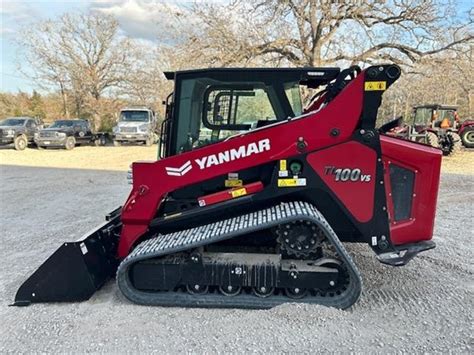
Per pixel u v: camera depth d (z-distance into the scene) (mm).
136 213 3414
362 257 4371
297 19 16297
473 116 24500
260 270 3178
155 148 20547
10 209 7117
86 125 22438
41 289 3324
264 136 3238
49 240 5215
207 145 3416
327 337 2785
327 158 3215
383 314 3100
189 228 3480
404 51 17016
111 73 38281
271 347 2676
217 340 2762
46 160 15719
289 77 3404
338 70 3373
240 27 16156
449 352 2609
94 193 8656
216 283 3232
